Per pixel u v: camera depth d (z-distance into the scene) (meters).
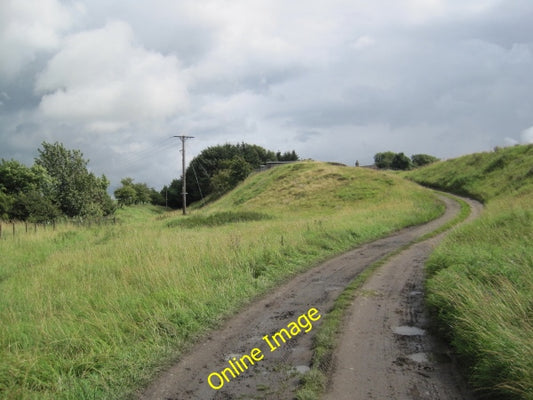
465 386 4.25
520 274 6.48
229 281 8.93
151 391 4.53
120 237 19.12
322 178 52.88
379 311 6.86
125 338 5.89
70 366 5.10
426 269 9.75
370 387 4.28
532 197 21.83
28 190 40.06
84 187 44.00
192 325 6.39
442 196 38.94
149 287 8.45
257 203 49.72
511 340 4.18
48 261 14.09
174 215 47.84
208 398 4.27
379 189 43.94
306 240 14.51
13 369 4.84
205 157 91.06
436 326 6.03
